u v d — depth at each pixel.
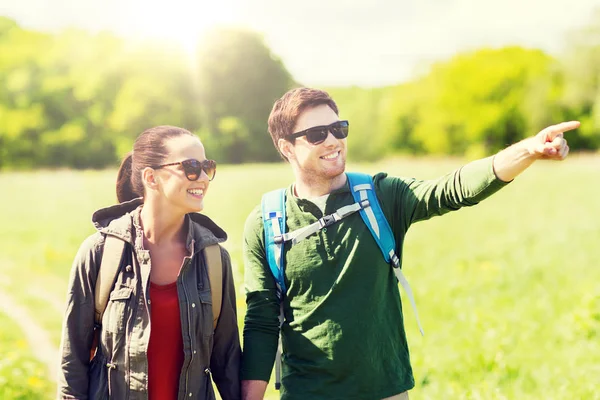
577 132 62.69
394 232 3.82
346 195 3.78
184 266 3.58
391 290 3.76
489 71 78.81
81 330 3.55
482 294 10.61
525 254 13.94
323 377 3.64
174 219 3.67
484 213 21.28
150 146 3.62
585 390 6.18
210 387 3.66
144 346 3.44
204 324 3.60
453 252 14.74
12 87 66.81
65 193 30.97
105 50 70.75
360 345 3.60
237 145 69.50
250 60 73.25
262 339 3.82
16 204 27.25
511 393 6.26
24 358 8.45
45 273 14.29
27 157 64.88
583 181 29.44
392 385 3.64
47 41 74.00
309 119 3.75
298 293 3.72
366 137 85.81
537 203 23.06
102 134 66.31
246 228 3.90
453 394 6.30
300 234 3.70
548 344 7.86
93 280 3.55
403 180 3.88
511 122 77.62
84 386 3.55
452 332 8.41
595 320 8.22
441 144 82.00
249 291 3.87
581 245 14.74
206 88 71.19
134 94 66.44
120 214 3.75
